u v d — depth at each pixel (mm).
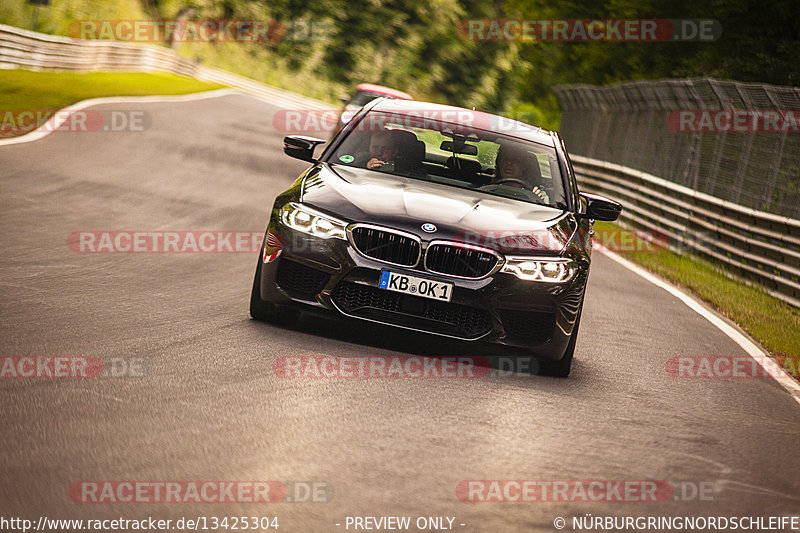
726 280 49938
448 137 26922
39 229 33656
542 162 26969
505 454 16109
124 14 177625
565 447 17000
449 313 21984
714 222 54656
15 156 51969
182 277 28938
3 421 14523
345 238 22078
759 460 18047
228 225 41250
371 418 17125
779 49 109625
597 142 91125
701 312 37719
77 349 19188
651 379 24234
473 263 21969
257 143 81625
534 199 25625
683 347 29594
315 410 17172
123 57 143500
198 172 58844
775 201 54219
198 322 23000
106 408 15758
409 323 22016
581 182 84188
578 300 22734
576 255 23062
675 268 51531
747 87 56500
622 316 33656
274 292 22781
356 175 24859
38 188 43094
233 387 17953
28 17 144500
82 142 62656
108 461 13516
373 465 14672
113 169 53469
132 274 28328
